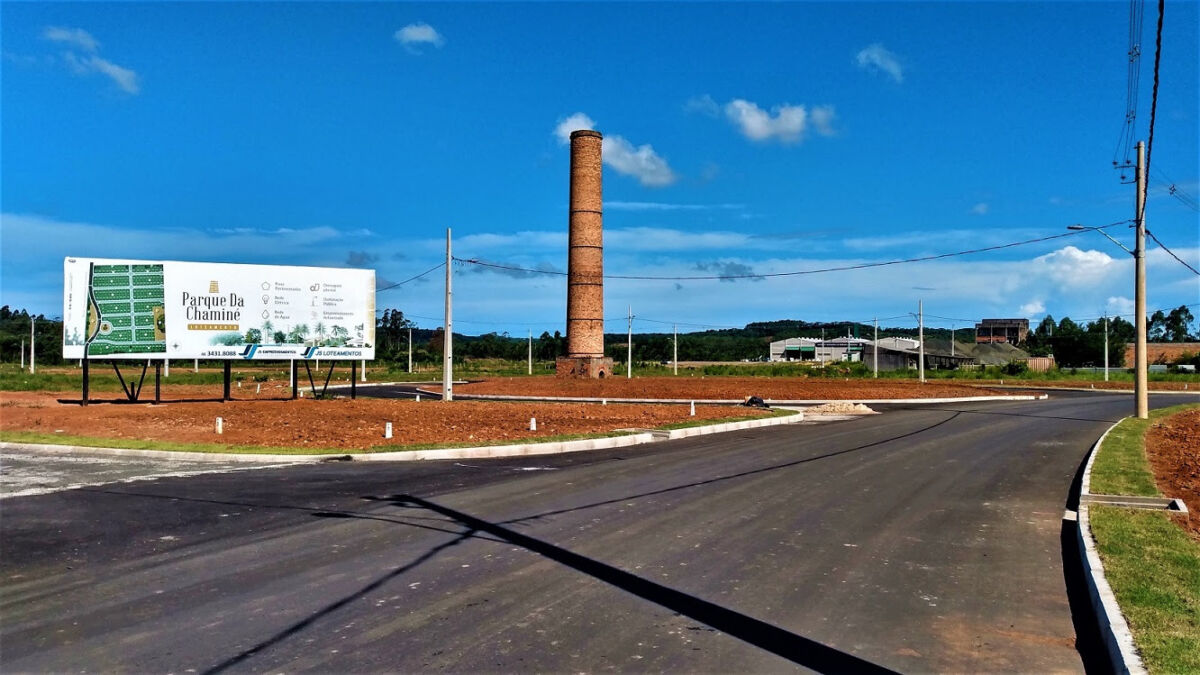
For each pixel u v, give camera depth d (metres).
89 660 5.99
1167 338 152.62
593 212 64.81
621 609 7.18
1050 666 6.09
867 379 70.50
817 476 15.40
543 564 8.72
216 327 32.56
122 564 8.74
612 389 50.84
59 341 102.38
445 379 36.56
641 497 13.01
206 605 7.27
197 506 12.20
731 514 11.59
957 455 18.88
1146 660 5.63
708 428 25.25
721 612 7.14
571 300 65.31
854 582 8.15
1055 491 13.89
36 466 17.00
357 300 34.75
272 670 5.78
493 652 6.13
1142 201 29.83
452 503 12.44
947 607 7.42
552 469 16.52
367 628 6.66
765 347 166.00
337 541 9.81
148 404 32.28
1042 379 77.50
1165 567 8.16
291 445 20.31
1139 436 22.72
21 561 8.89
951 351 120.44
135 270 31.80
